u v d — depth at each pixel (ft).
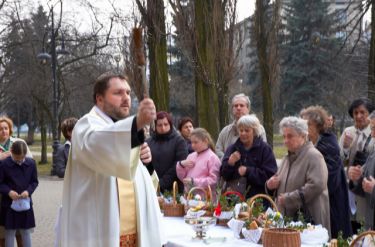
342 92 93.04
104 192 8.76
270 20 39.06
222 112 31.81
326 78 96.12
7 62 74.23
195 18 31.01
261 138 15.10
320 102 96.68
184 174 16.60
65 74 73.61
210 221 11.98
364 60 75.20
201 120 31.01
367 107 16.49
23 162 19.58
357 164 15.96
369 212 12.01
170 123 17.90
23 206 19.24
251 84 93.35
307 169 12.73
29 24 72.79
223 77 31.42
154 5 32.91
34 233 25.93
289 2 99.91
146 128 9.94
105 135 8.04
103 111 9.27
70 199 8.91
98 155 8.09
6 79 75.20
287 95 99.09
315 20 97.45
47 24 71.15
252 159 14.78
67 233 8.82
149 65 33.83
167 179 17.19
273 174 14.52
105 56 72.74
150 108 7.94
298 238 9.87
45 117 79.61
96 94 9.34
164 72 33.30
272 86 39.52
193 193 15.37
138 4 33.12
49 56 61.21
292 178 12.93
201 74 30.91
